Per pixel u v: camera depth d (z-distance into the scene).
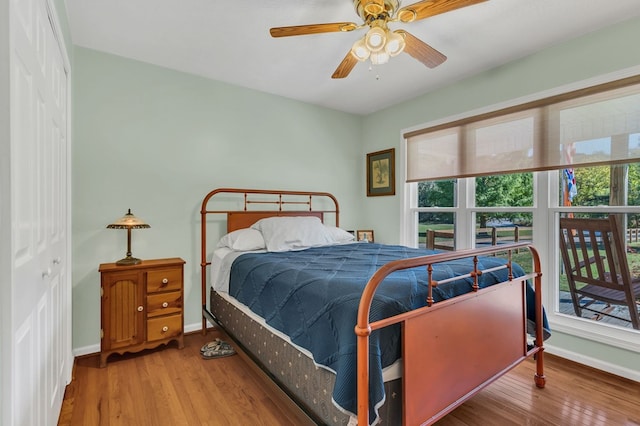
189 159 2.88
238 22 2.11
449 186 3.27
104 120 2.49
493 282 1.72
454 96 3.07
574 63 2.27
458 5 1.48
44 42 1.35
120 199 2.55
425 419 1.26
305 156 3.63
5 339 0.85
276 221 2.93
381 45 1.70
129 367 2.23
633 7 1.92
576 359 2.30
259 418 1.68
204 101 2.96
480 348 1.55
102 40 2.33
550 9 1.94
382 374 1.17
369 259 2.18
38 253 1.23
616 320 2.22
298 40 2.33
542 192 2.52
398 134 3.66
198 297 2.91
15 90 0.93
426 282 1.46
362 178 4.08
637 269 2.13
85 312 2.41
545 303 2.51
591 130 2.21
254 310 1.99
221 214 3.05
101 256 2.47
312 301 1.46
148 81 2.69
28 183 1.09
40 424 1.26
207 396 1.88
